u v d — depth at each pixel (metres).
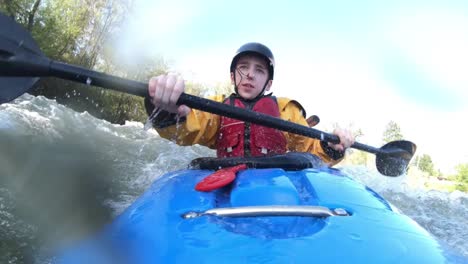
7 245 1.75
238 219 1.36
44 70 1.55
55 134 4.99
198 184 1.68
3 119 4.61
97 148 4.93
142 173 4.04
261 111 2.58
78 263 1.30
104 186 3.28
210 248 1.12
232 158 2.06
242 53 2.66
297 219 1.37
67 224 2.14
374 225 1.30
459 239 2.95
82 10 15.15
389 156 2.83
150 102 1.80
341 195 1.58
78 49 15.56
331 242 1.14
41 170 3.35
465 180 15.51
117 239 1.35
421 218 3.46
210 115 2.48
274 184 1.61
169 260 1.10
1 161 3.32
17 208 2.28
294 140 2.77
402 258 1.09
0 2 13.23
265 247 1.10
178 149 5.54
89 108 13.70
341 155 2.48
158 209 1.50
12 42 1.53
